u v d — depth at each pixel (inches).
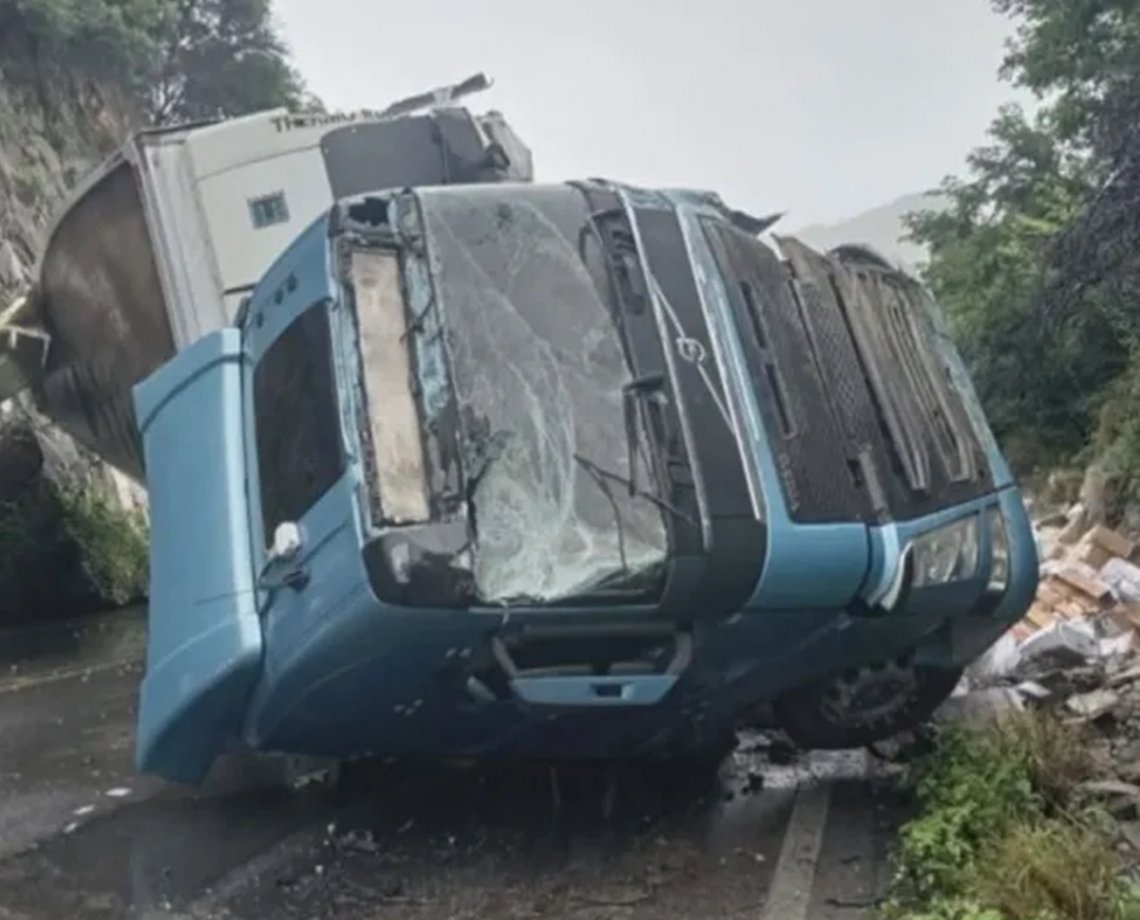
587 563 193.0
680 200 231.0
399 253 211.6
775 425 212.8
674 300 212.4
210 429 240.4
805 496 210.5
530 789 278.1
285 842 251.6
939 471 250.5
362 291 206.1
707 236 225.0
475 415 197.3
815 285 245.1
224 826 264.4
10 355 449.1
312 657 203.8
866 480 226.2
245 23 1406.3
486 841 248.4
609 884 222.4
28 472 705.0
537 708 209.2
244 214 335.0
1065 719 289.6
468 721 223.0
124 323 374.9
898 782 271.6
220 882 229.8
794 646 228.8
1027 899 176.4
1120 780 241.8
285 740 237.0
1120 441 594.2
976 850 199.8
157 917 213.3
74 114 1118.4
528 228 216.7
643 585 193.6
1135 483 554.3
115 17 1149.1
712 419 204.8
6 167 933.2
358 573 188.9
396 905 216.1
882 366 249.1
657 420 201.0
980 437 281.7
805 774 289.1
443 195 217.9
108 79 1200.2
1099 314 549.6
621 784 275.3
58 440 767.7
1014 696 324.8
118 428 426.9
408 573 185.6
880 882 214.8
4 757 336.2
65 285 394.0
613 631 200.1
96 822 270.1
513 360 204.1
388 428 196.4
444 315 203.8
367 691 211.8
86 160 1101.7
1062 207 834.8
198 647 228.1
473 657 201.3
